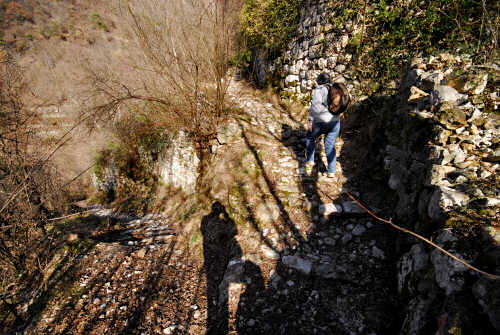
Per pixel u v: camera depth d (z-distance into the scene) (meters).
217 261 3.75
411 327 1.73
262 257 3.28
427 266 1.86
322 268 2.90
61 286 3.85
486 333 1.25
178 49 4.83
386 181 3.59
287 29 6.86
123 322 3.11
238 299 2.85
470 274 1.48
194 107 5.08
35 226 4.83
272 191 4.19
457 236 1.70
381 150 3.88
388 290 2.45
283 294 2.78
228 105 6.91
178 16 4.70
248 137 5.58
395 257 2.64
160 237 4.77
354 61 4.94
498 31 3.03
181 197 5.88
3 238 4.39
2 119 4.68
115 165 7.98
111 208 7.21
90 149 8.26
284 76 7.15
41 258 4.50
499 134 2.38
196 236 4.41
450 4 3.61
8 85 4.91
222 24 4.79
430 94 2.92
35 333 3.24
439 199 2.04
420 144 2.81
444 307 1.47
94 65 7.87
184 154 6.09
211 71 5.02
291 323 2.46
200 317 2.90
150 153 7.03
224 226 4.20
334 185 3.99
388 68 4.32
